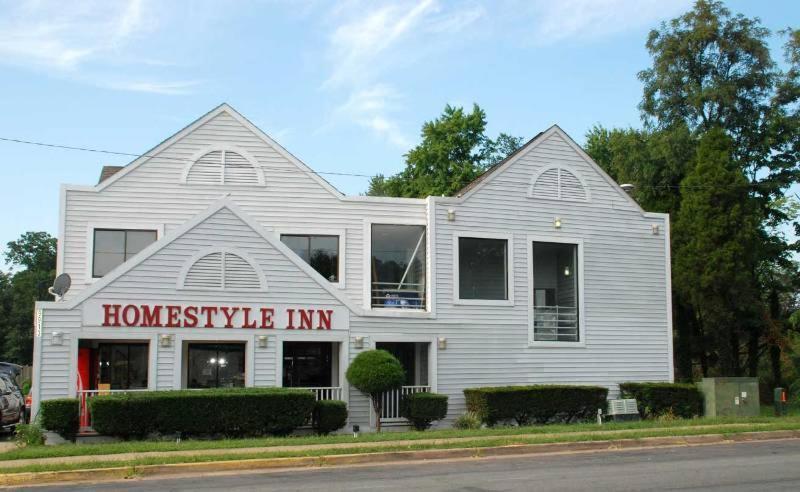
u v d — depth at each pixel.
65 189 22.72
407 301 24.59
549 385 24.44
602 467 14.45
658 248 28.02
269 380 21.25
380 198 24.86
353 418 22.31
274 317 21.47
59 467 13.52
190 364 22.03
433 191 44.03
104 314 19.75
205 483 12.77
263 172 24.14
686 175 36.78
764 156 39.47
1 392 21.48
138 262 20.19
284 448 16.20
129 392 19.27
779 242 38.72
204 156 23.80
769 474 13.38
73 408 18.55
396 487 12.07
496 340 24.89
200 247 20.86
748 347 40.06
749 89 39.22
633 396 25.86
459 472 13.87
